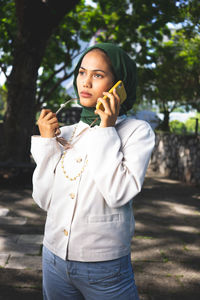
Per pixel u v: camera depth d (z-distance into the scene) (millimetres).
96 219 1075
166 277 2832
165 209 5129
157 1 6871
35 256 3135
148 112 11547
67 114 12391
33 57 6988
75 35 9086
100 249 1075
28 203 5086
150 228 4148
